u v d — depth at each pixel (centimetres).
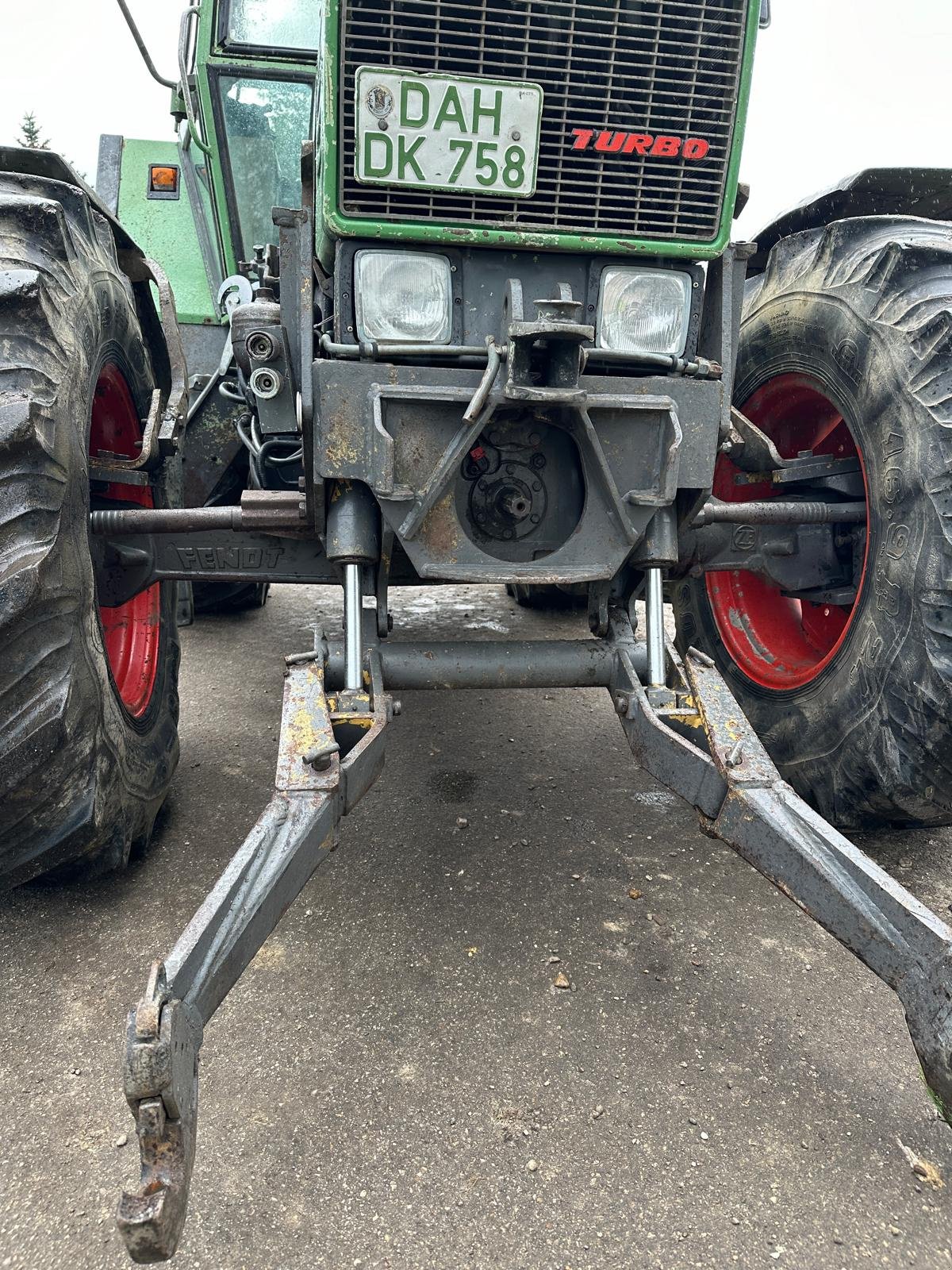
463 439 195
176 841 268
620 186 206
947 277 226
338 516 211
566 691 421
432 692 415
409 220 200
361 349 200
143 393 273
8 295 178
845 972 211
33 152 216
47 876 224
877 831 277
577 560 209
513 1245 144
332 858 261
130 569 250
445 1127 166
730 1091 176
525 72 194
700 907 238
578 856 264
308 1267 140
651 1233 146
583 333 182
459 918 231
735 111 203
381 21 188
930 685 216
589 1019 195
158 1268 140
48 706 176
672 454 203
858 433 246
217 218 412
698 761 187
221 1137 163
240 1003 199
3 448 166
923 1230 148
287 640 484
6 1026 191
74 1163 159
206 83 389
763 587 318
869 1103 173
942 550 212
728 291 220
